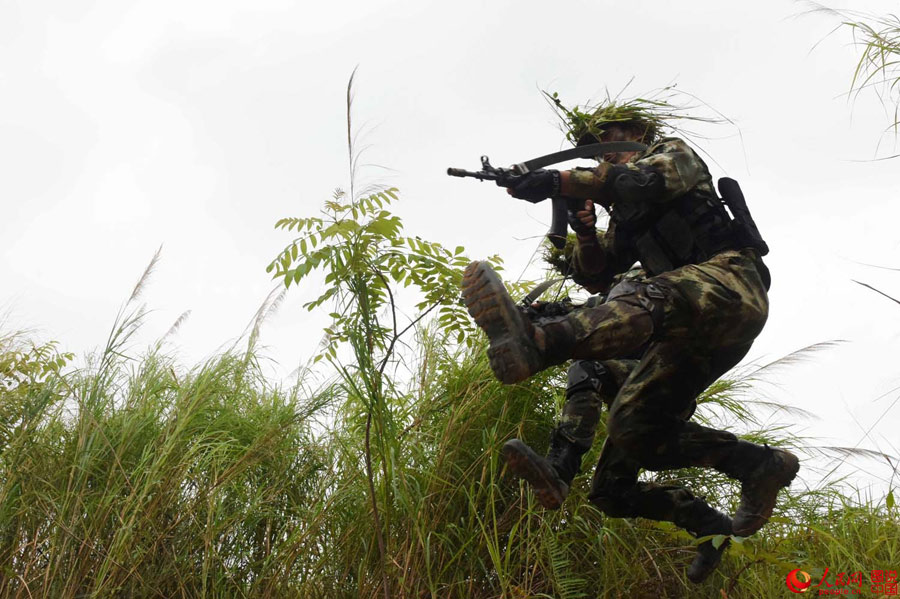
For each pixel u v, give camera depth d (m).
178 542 3.76
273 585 3.71
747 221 3.09
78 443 3.92
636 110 3.52
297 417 4.25
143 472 3.84
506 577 3.65
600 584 3.83
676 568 4.00
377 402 3.43
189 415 4.09
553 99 3.65
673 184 3.01
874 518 3.83
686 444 3.19
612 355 2.80
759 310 2.98
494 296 2.66
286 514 4.09
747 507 3.25
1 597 3.51
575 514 3.88
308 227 3.36
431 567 3.74
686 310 2.88
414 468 3.97
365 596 3.69
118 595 3.54
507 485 4.04
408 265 3.67
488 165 2.88
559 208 3.42
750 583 3.65
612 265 3.55
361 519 3.89
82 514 3.67
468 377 4.19
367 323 3.37
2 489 3.78
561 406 4.06
